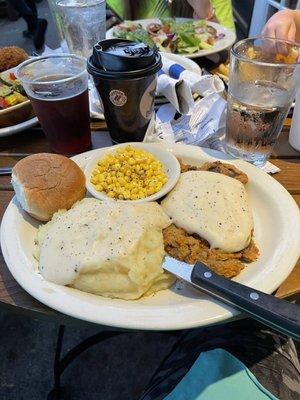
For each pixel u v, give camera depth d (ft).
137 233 1.82
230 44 4.48
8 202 2.40
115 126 2.75
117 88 2.44
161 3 6.19
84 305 1.65
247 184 2.34
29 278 1.77
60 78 2.76
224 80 3.63
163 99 3.24
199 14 5.79
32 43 11.59
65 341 4.33
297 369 2.40
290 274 1.91
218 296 1.67
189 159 2.61
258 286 1.71
